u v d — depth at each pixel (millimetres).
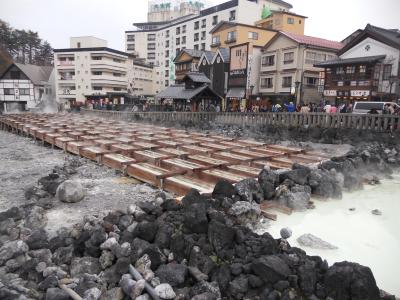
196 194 7219
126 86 70688
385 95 29422
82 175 12117
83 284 5008
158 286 4805
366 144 17953
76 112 48719
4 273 5418
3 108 57781
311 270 4832
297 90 35344
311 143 20625
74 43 72625
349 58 32562
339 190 9570
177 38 75062
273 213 8234
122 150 14086
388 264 6035
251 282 4785
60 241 6199
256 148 15406
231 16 60875
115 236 6102
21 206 8430
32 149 18953
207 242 5715
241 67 41000
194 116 30328
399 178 12375
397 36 30188
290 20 50469
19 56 73500
